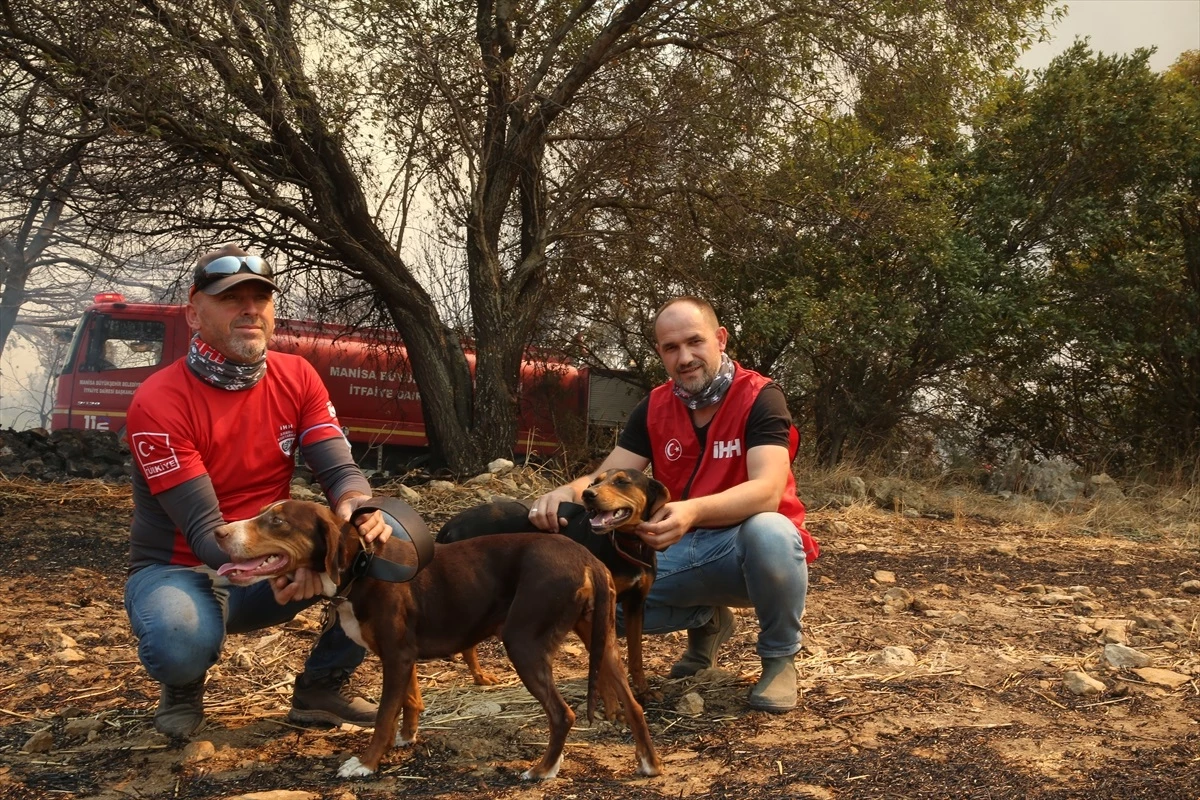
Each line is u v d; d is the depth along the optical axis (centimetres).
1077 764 333
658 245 1333
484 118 1233
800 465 1284
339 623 347
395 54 1062
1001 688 430
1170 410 1566
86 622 529
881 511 1103
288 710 396
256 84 1027
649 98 1267
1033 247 1507
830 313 1314
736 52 1292
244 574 307
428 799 307
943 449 1561
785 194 1347
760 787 312
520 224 1396
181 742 357
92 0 901
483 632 340
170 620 335
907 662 469
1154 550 918
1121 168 1482
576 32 1262
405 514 330
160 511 358
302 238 1198
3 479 955
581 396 1542
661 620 427
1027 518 1098
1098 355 1462
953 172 1536
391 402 1554
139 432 339
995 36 1355
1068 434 1602
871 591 661
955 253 1361
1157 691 428
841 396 1470
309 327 1526
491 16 1205
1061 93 1459
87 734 364
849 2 1288
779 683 397
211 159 1035
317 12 1011
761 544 384
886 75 1312
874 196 1348
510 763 340
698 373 404
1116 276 1459
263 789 317
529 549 334
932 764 333
